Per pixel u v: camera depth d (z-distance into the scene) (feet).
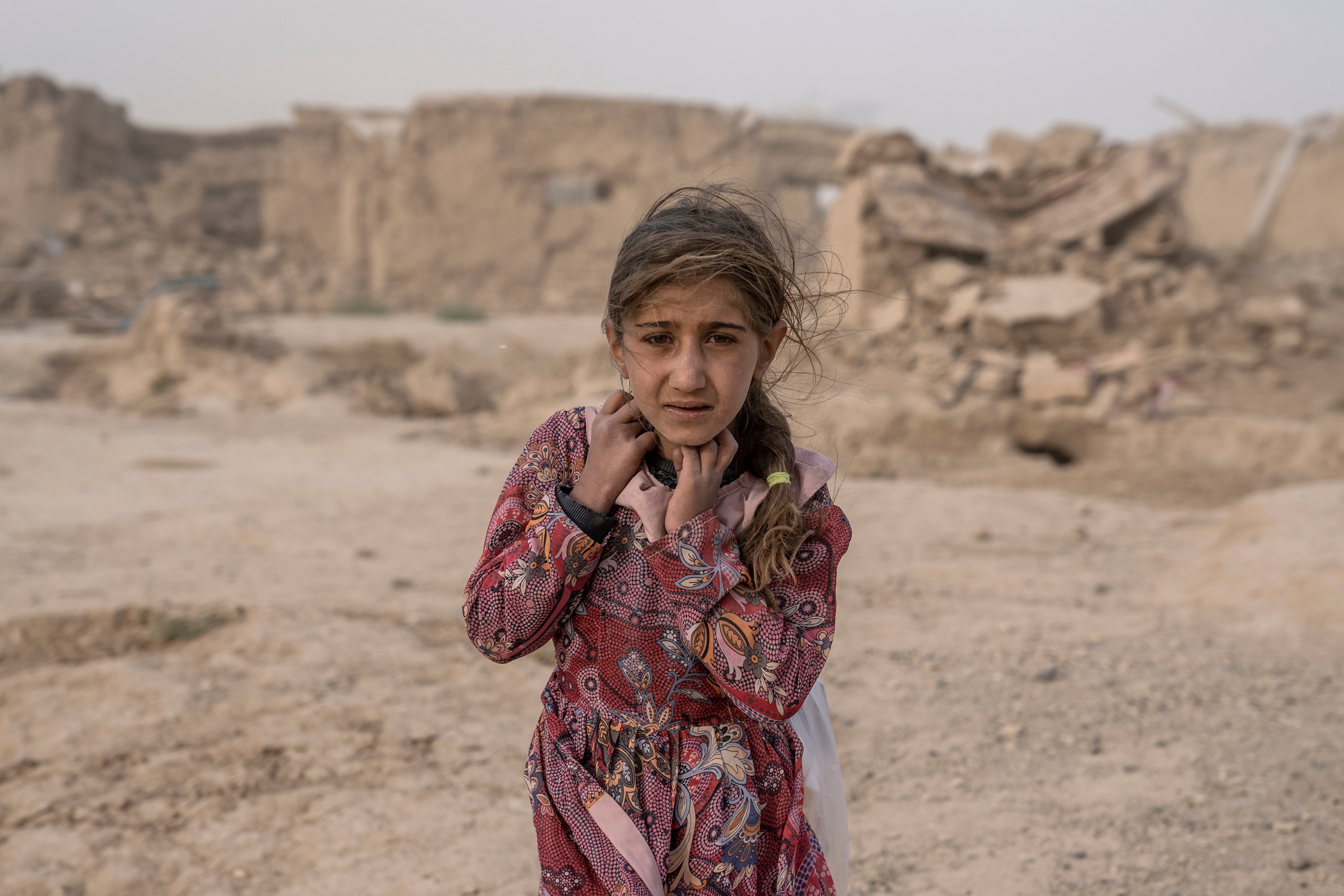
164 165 158.30
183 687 15.46
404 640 18.07
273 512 32.19
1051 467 43.14
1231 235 120.57
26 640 18.10
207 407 61.98
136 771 12.73
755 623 4.60
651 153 131.23
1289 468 40.93
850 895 9.83
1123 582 22.80
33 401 63.05
